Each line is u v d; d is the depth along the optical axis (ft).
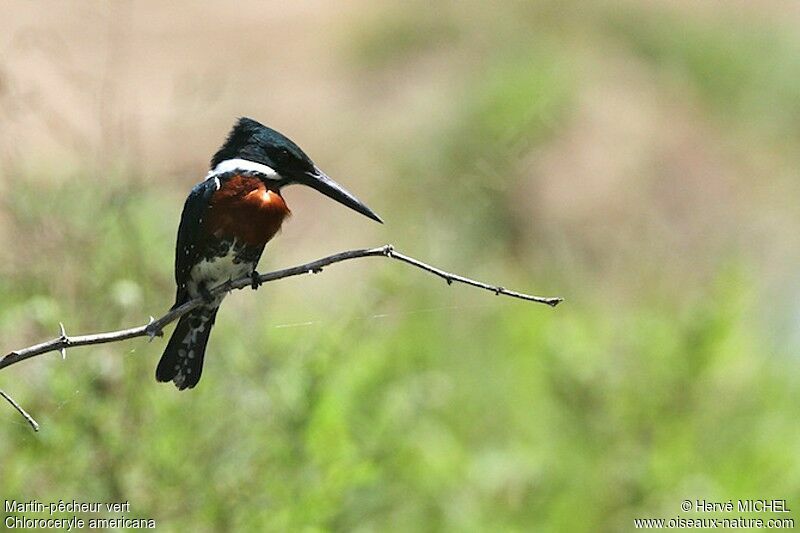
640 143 75.00
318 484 33.32
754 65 89.86
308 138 81.82
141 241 35.81
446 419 43.52
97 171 35.99
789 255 65.05
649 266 55.67
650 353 41.93
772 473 41.06
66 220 34.78
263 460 33.30
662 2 94.68
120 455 32.89
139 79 88.48
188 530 32.78
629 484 39.50
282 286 50.62
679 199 73.41
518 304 53.11
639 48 89.25
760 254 65.16
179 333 31.22
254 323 35.01
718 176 76.07
